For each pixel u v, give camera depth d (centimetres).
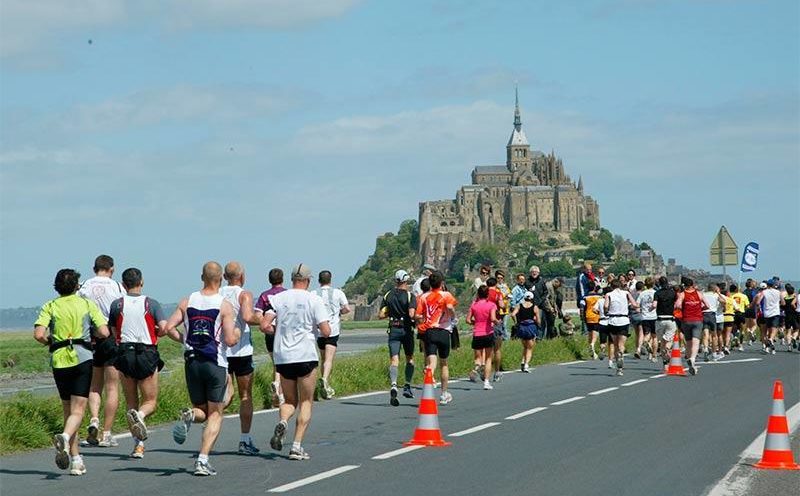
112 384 3297
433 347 4656
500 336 5922
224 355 2838
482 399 4909
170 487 2580
